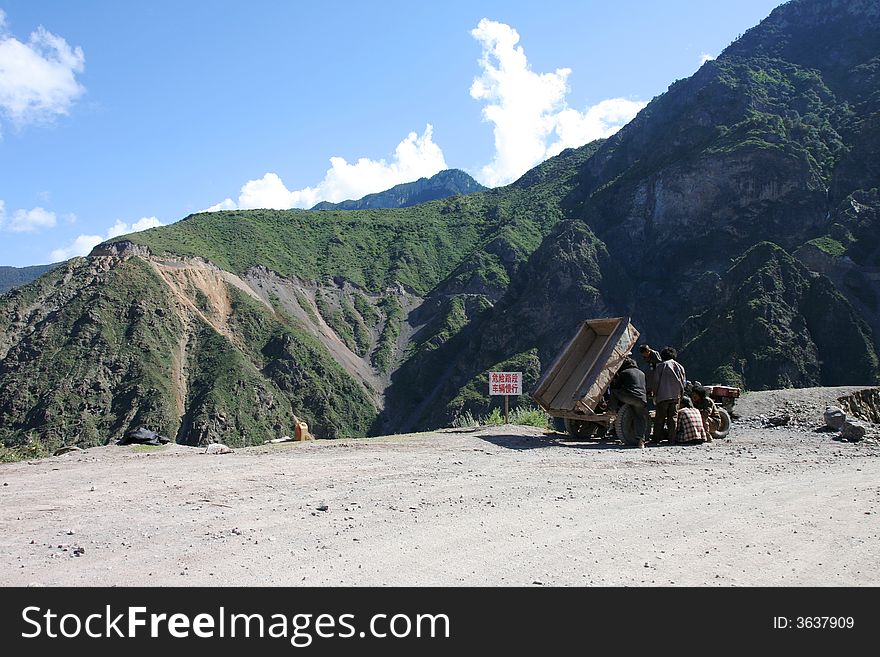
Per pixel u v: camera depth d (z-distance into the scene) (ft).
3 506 23.97
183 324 428.97
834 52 590.14
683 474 31.17
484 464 33.68
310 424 407.85
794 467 33.14
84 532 20.66
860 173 419.74
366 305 565.53
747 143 450.30
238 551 18.93
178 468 31.73
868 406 53.01
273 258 582.76
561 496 26.23
